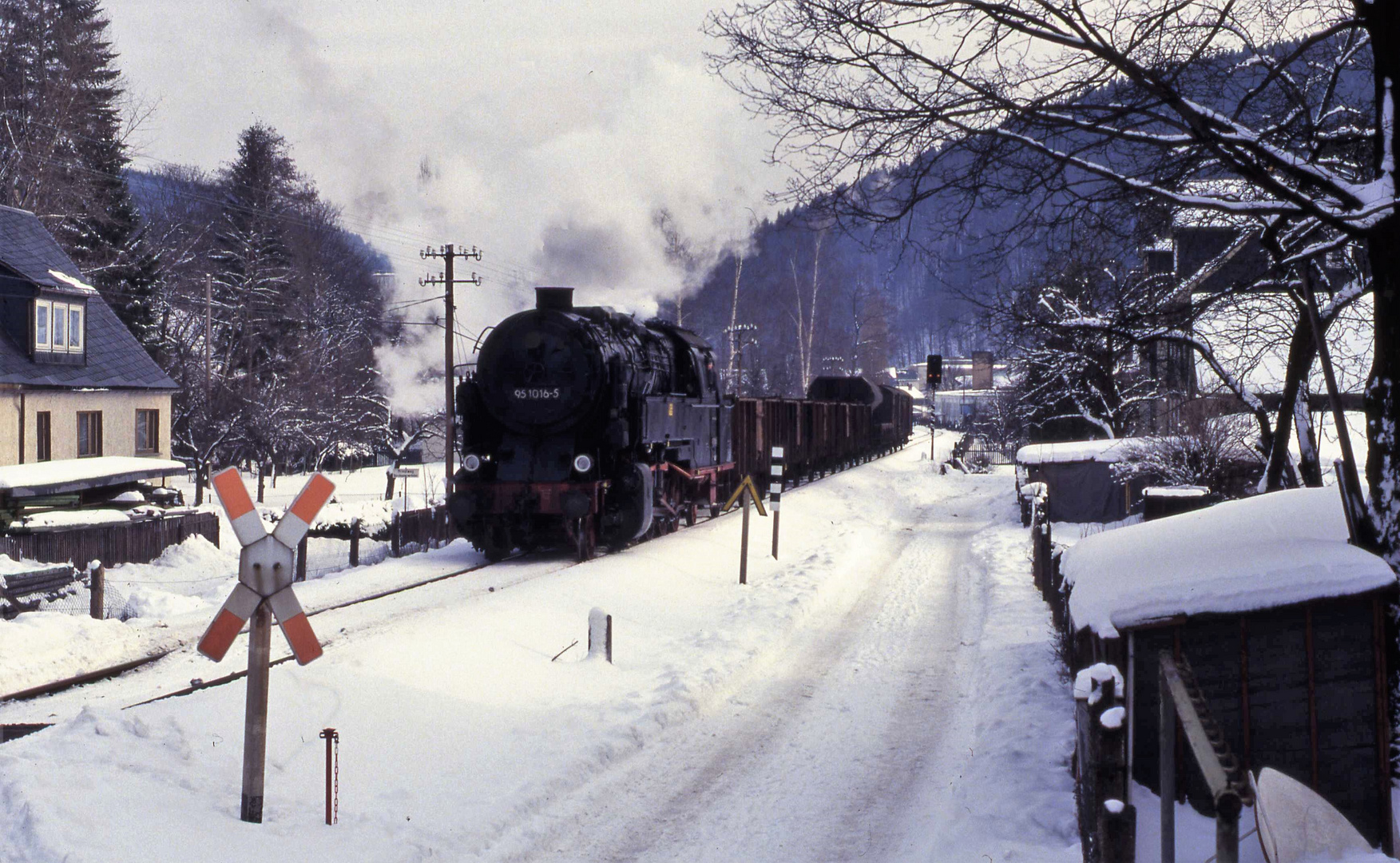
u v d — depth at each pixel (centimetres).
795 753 890
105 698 1023
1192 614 652
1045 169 802
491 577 1680
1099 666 594
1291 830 557
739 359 6906
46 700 1022
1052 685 1017
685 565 1855
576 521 1873
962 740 912
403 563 1925
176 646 1260
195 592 1916
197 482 3716
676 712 975
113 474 2423
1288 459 1514
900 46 787
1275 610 653
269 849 604
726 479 2891
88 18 4578
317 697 862
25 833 550
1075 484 2750
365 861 612
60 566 1600
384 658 995
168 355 4684
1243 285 1087
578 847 688
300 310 5659
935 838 676
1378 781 641
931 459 5791
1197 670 666
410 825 671
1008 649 1212
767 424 3297
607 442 1903
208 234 6162
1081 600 731
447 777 769
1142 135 759
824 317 9800
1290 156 760
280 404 4647
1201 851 586
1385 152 723
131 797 621
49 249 3105
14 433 2761
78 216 4200
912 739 928
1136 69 717
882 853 684
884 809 762
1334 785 646
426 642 1081
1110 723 529
